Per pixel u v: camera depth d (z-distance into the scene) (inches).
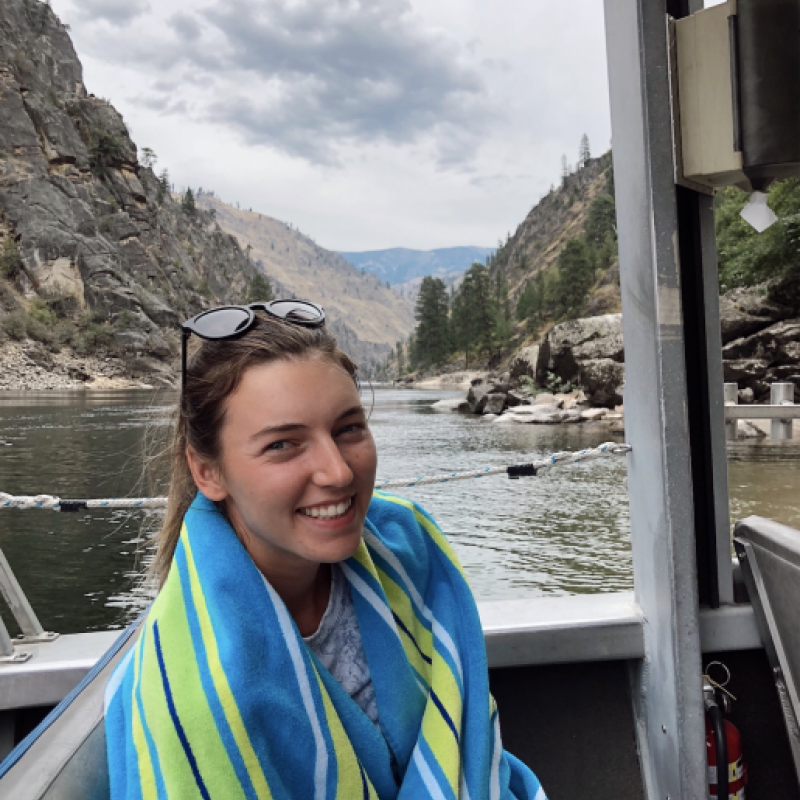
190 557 27.8
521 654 55.1
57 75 5068.9
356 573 31.3
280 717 24.5
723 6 48.1
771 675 59.4
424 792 28.0
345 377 28.4
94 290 3671.3
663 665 53.1
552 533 285.1
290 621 26.7
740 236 801.6
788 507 299.7
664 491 51.7
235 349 27.7
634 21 51.6
